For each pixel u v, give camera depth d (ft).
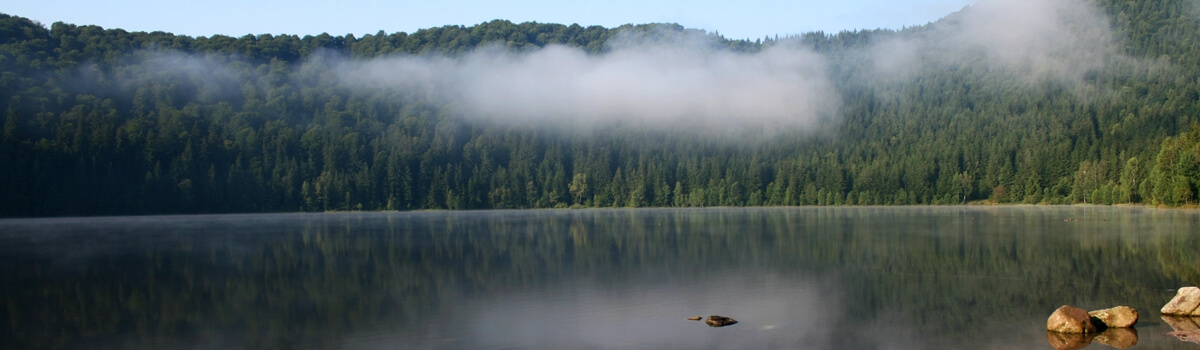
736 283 160.35
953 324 117.91
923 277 164.14
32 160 517.55
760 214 515.50
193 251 246.68
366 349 110.63
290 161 652.48
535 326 122.11
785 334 114.01
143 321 131.64
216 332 122.72
